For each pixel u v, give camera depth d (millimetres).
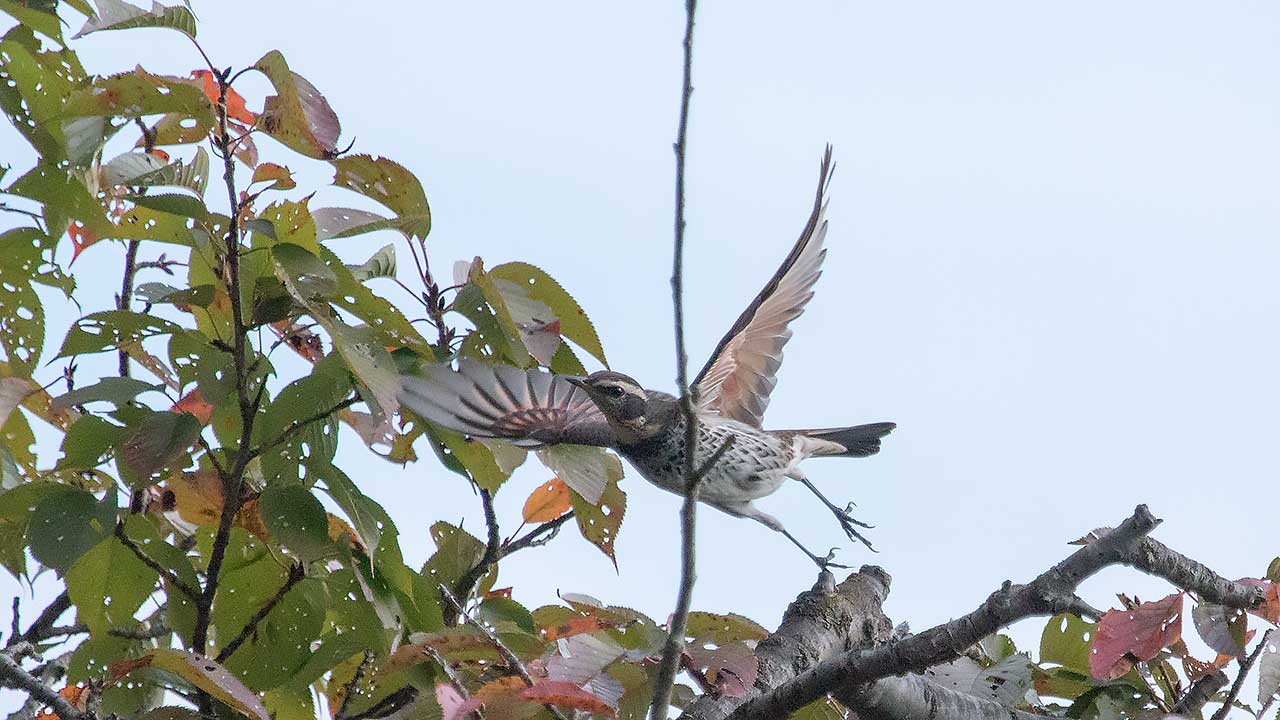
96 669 10547
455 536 12344
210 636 11648
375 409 10336
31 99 10602
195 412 11727
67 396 9914
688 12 7359
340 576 10734
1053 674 11586
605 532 11789
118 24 9797
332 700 11898
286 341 11391
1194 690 10742
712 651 9102
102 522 10117
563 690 7953
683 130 7348
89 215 10695
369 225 11008
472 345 10969
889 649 9391
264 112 10258
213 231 10328
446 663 9680
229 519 10297
